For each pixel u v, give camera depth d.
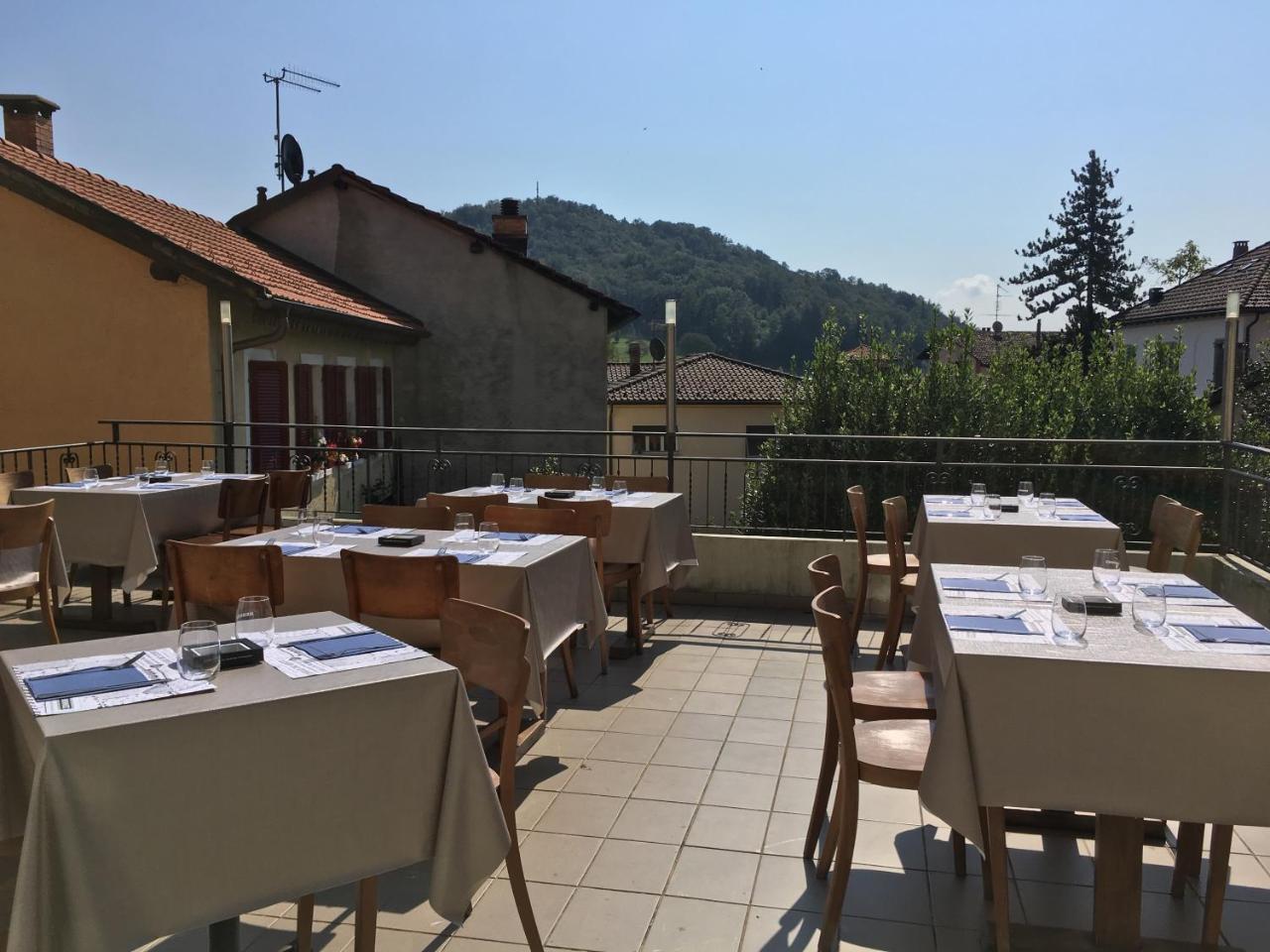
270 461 12.23
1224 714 2.58
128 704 2.31
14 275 11.42
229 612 4.35
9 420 11.55
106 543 6.32
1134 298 39.75
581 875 3.45
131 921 2.20
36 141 13.23
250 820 2.34
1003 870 2.76
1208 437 12.14
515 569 4.42
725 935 3.07
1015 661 2.68
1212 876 2.89
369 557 4.09
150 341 11.23
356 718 2.46
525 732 3.91
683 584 7.09
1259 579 5.84
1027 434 11.20
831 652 3.00
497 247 16.39
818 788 3.57
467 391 16.67
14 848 2.73
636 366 30.36
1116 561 3.62
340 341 14.26
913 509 10.70
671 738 4.77
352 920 3.15
